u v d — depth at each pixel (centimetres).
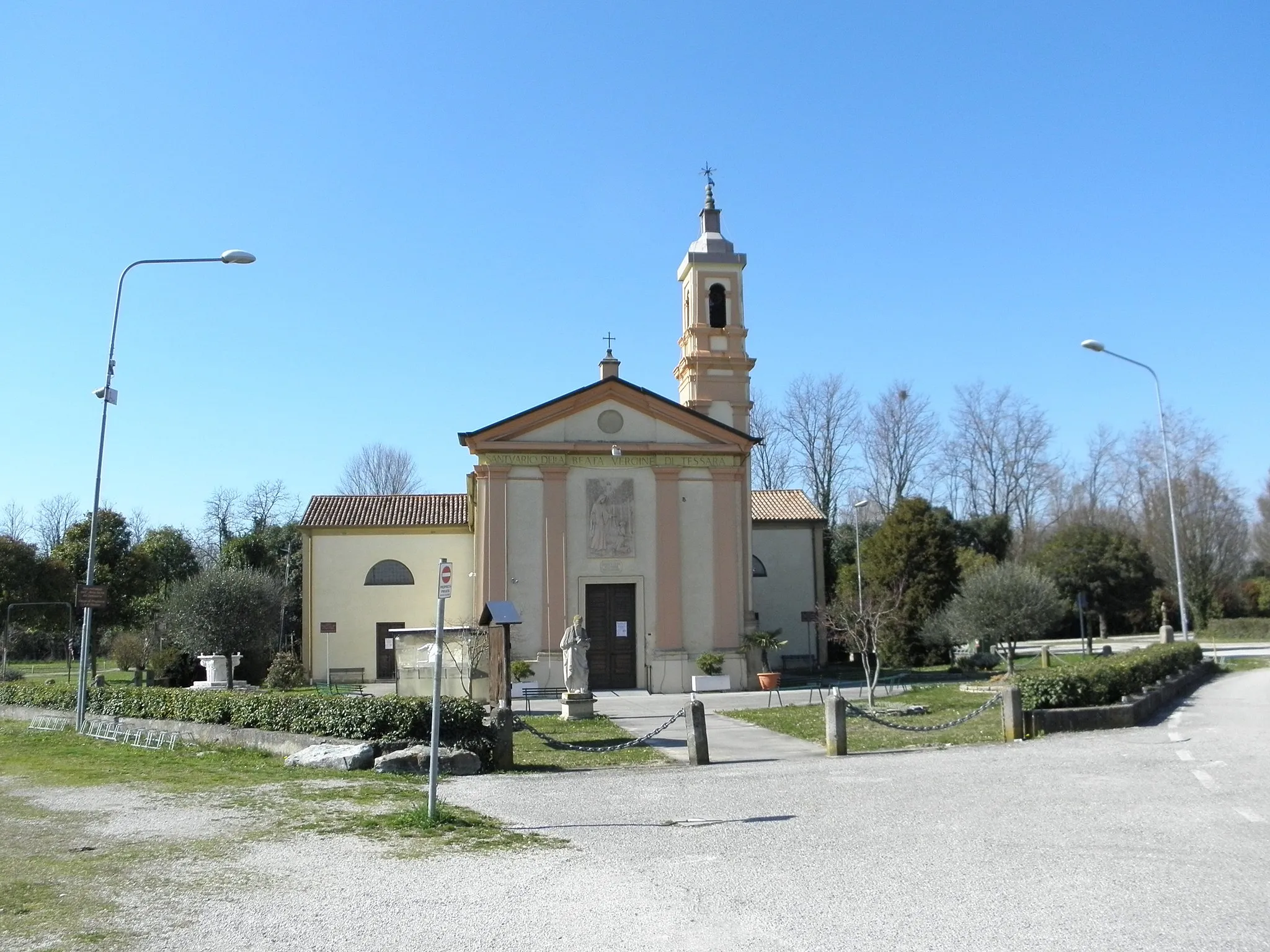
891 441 5997
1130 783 1226
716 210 4003
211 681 3384
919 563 4259
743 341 3859
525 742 1972
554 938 678
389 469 7338
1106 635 5275
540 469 3338
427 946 663
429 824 1048
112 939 677
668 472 3388
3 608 3872
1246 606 6194
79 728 2073
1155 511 6175
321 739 1653
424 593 3744
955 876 814
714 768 1553
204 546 6831
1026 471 6284
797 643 4319
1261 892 747
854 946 649
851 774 1412
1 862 898
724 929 690
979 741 1759
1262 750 1480
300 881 827
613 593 3350
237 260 2130
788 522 4369
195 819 1101
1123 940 647
